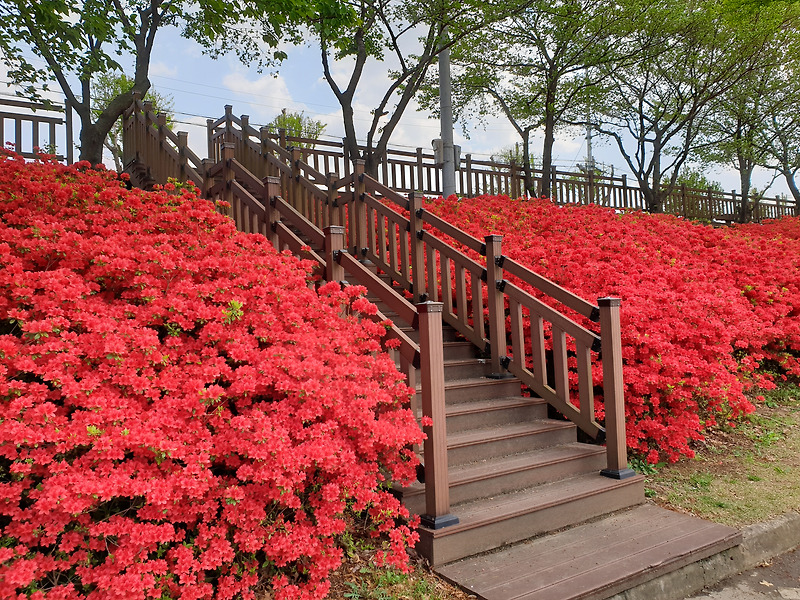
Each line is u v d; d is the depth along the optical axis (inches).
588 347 175.8
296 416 113.5
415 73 495.2
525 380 195.3
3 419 91.2
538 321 190.7
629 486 160.1
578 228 352.2
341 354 136.1
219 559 95.8
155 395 107.2
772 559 145.6
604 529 143.7
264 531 101.9
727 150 776.9
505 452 165.0
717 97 705.6
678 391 188.9
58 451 91.3
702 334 210.8
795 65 669.9
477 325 213.5
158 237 152.2
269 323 135.2
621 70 664.4
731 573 137.3
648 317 215.0
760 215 860.0
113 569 88.7
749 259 319.6
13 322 128.1
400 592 113.6
